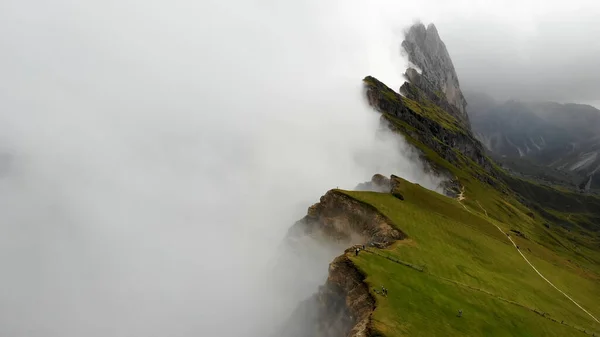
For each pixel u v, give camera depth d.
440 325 55.50
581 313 87.25
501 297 75.06
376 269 68.56
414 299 61.03
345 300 66.75
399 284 64.81
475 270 86.31
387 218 102.88
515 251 120.88
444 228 110.75
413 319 54.88
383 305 56.72
